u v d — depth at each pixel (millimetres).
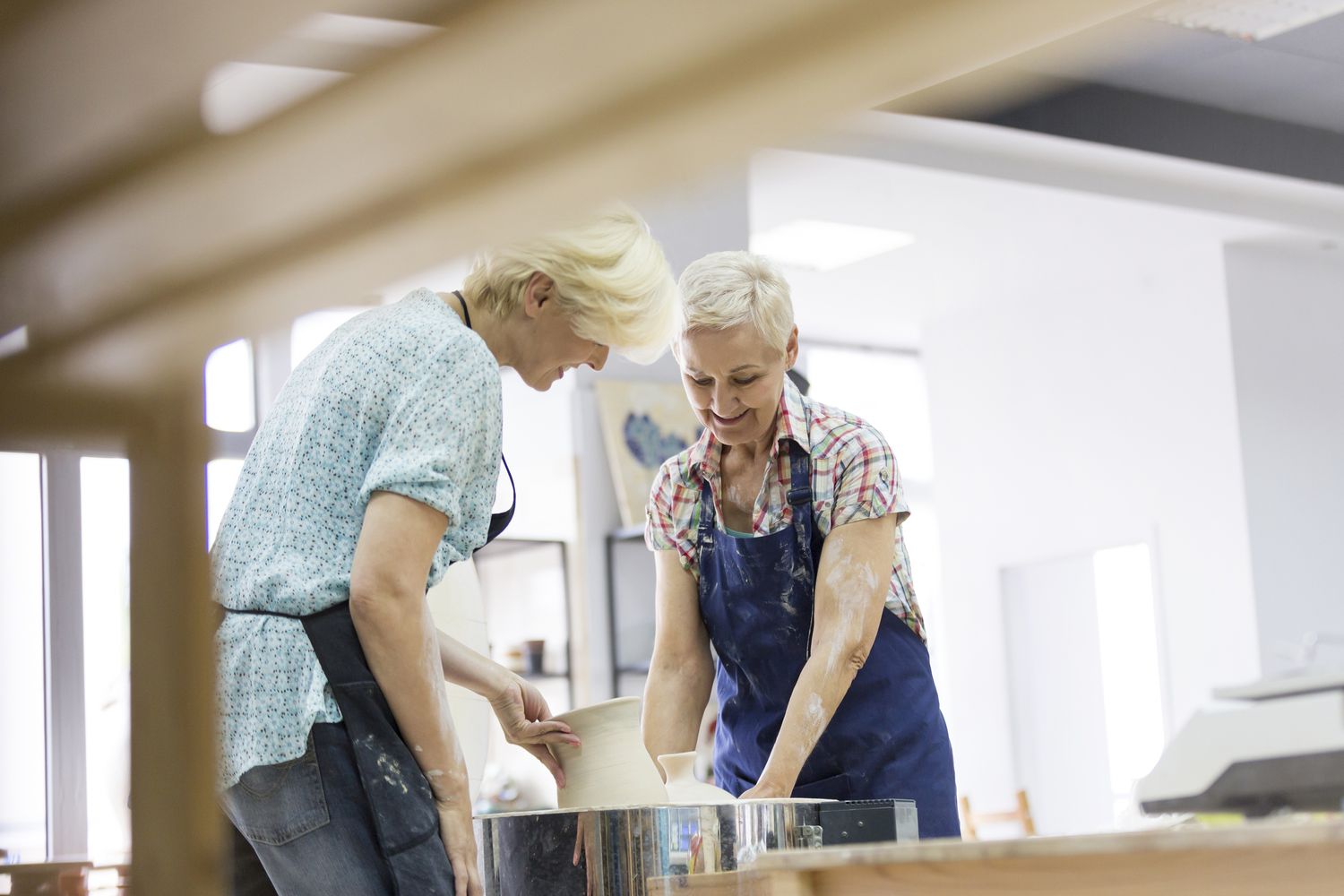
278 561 1498
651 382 6215
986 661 8617
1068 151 6426
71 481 4117
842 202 6637
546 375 1709
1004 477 8578
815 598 2047
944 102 5875
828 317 8758
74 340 699
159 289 653
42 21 569
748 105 433
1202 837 883
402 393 1529
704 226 5488
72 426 761
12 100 596
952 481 8859
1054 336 8367
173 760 875
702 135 451
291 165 548
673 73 433
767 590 2090
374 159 528
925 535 9445
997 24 390
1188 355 7781
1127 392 8023
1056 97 6242
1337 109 6863
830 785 2062
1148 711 7926
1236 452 7551
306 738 1450
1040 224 7145
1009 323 8570
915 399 9609
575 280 1626
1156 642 7863
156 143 580
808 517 2057
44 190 628
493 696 1759
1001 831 8305
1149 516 7895
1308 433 7809
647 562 6062
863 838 1554
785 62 413
